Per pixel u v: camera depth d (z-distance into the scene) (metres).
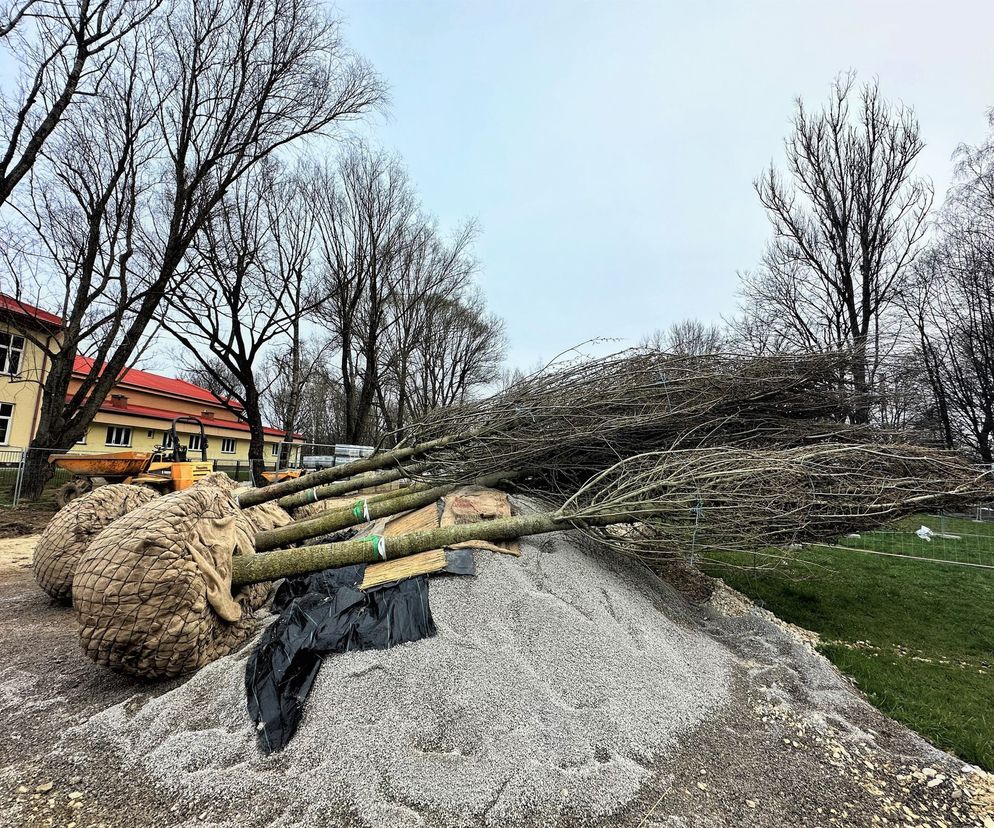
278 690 2.79
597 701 2.93
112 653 2.88
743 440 5.19
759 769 2.67
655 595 4.75
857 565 8.60
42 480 11.22
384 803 2.22
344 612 3.33
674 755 2.70
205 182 14.63
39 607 4.77
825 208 19.38
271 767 2.41
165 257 13.36
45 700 3.02
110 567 2.88
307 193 20.20
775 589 6.85
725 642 4.38
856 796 2.53
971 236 20.55
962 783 2.65
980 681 4.13
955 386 23.02
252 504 6.55
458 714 2.66
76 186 13.05
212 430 29.16
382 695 2.75
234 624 3.63
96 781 2.35
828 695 3.54
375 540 4.13
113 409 23.11
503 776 2.38
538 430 4.98
